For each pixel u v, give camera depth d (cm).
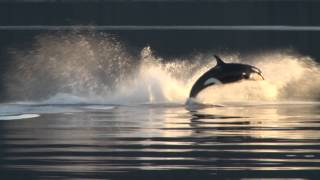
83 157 5394
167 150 5638
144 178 4747
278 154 5450
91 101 8731
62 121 7162
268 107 8294
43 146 5825
